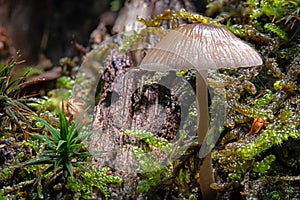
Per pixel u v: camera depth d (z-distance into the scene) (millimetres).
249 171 327
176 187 329
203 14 393
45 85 424
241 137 337
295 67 344
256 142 327
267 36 358
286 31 361
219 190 327
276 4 362
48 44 581
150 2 405
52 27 587
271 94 342
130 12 407
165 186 328
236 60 313
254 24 366
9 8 588
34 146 336
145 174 328
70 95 384
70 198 325
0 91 336
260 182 324
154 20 376
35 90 421
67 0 601
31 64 566
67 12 596
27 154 336
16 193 325
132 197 325
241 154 328
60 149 322
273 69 349
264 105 341
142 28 393
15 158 334
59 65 441
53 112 368
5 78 337
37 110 365
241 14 373
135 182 327
